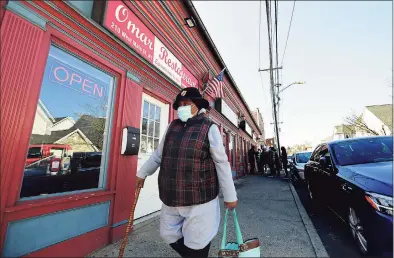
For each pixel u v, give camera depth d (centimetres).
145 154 388
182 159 163
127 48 316
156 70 394
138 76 354
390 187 233
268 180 977
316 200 518
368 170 286
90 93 276
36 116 212
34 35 198
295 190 710
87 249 240
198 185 160
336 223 385
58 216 213
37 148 212
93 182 270
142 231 311
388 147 346
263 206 472
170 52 459
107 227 271
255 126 2103
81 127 262
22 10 190
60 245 211
